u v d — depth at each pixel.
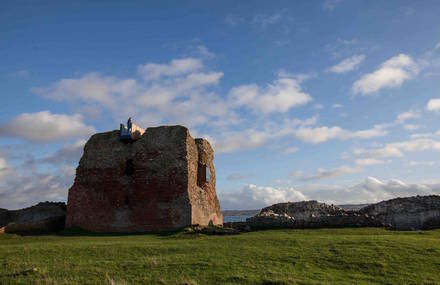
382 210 45.25
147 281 17.77
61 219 45.41
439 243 24.28
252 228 38.22
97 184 43.50
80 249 25.05
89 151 45.03
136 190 42.00
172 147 42.09
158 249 24.56
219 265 20.16
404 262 20.41
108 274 18.95
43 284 17.47
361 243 24.41
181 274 18.77
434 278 18.11
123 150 43.62
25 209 48.78
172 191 40.84
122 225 41.41
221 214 51.12
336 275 18.67
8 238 36.12
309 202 49.75
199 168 45.84
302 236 29.47
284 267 19.81
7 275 19.05
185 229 36.50
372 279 18.11
